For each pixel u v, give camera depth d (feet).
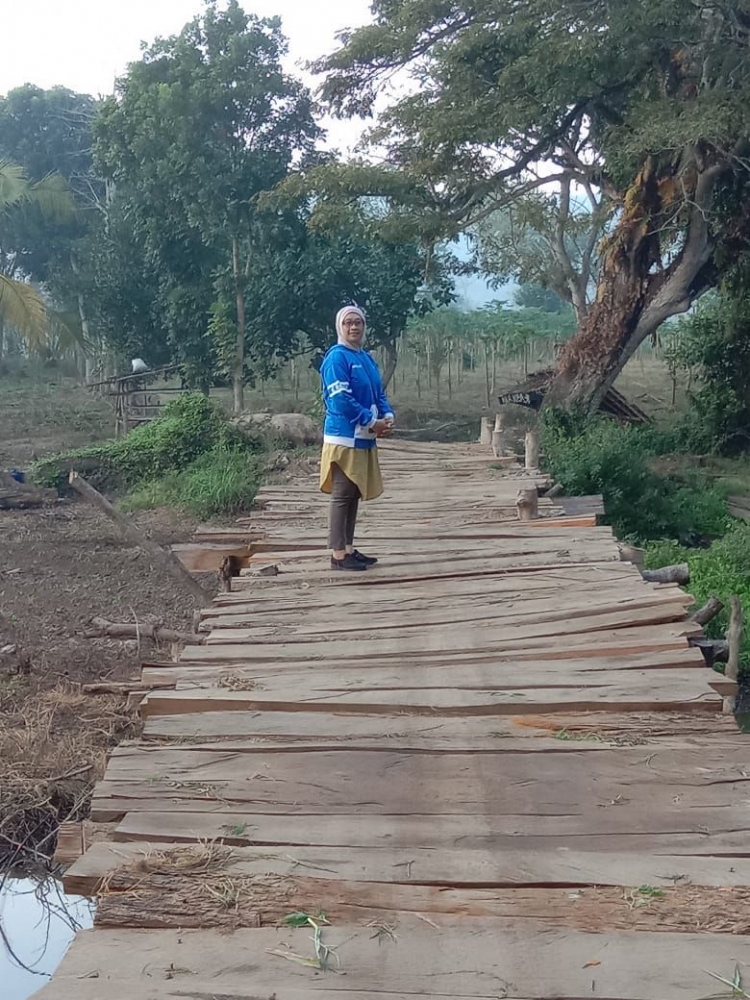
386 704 14.44
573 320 133.39
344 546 22.70
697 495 59.11
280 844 10.68
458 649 17.03
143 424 77.51
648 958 8.68
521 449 59.36
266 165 79.71
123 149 85.61
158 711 14.76
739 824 10.98
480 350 123.85
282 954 8.78
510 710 14.30
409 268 86.79
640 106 59.98
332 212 68.74
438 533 26.43
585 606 19.10
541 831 10.90
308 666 16.40
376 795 11.78
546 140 68.95
